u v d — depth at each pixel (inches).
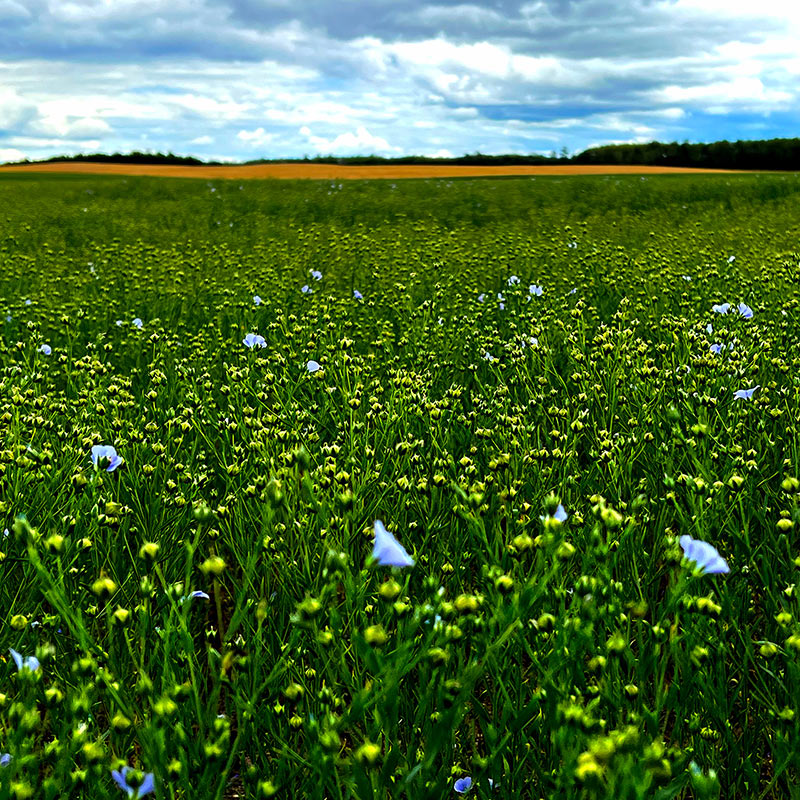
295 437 137.9
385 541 62.4
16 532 62.5
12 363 226.7
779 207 839.7
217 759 59.8
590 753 49.3
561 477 131.5
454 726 68.7
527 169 2180.1
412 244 577.0
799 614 87.6
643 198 995.3
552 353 227.1
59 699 60.2
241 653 85.1
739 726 96.0
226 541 120.1
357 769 58.9
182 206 975.0
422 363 222.5
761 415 148.7
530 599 64.2
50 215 868.0
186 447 168.9
